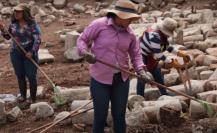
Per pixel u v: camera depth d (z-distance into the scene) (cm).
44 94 974
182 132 731
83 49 598
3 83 1100
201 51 1230
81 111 772
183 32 1405
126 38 606
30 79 892
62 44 1500
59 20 1923
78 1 2183
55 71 1180
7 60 1345
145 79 624
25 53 866
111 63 605
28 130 785
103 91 611
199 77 996
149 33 794
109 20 600
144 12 1995
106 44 600
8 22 1916
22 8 868
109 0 2166
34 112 855
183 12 1784
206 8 1886
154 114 758
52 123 768
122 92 618
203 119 750
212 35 1364
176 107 774
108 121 752
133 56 629
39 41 880
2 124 814
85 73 1145
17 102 919
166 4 2033
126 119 749
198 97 837
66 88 992
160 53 801
